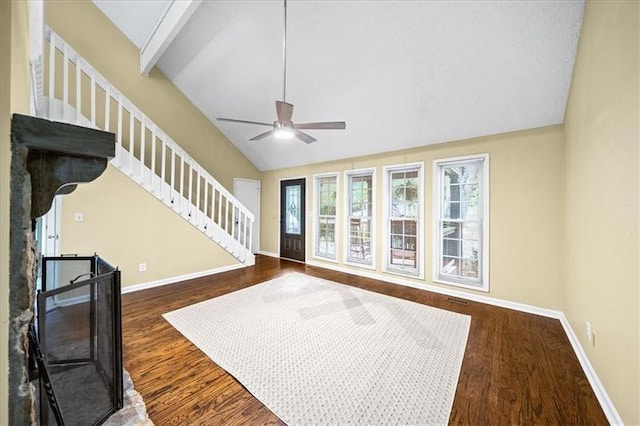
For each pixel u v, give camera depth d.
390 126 3.87
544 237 3.00
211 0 3.31
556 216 2.93
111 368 1.49
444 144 3.76
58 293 1.24
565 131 2.80
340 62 3.30
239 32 3.56
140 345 2.28
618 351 1.48
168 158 4.94
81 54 3.96
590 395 1.71
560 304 2.90
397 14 2.63
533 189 3.07
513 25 2.35
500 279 3.29
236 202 5.02
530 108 2.90
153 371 1.93
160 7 3.79
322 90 3.77
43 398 1.23
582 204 2.17
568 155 2.66
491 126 3.26
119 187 3.55
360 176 4.87
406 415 1.55
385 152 4.40
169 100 4.96
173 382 1.81
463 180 3.70
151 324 2.68
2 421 0.71
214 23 3.60
